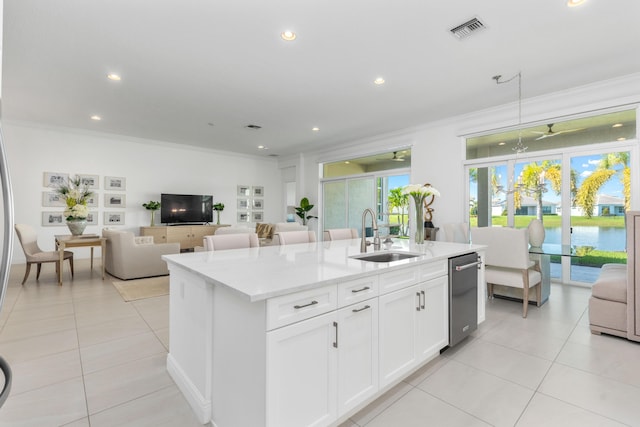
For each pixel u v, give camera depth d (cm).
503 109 482
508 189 494
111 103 471
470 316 257
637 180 383
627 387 190
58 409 169
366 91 425
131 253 463
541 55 329
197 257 213
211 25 278
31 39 299
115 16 265
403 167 653
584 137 428
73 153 634
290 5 251
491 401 178
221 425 153
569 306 350
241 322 139
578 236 434
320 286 143
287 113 518
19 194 582
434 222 571
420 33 290
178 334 195
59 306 338
